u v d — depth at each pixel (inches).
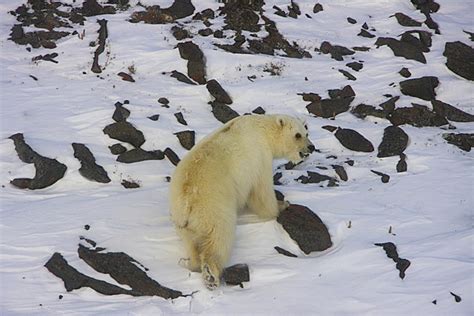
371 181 572.4
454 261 396.2
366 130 684.1
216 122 707.4
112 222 480.7
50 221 485.7
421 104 745.6
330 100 741.3
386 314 355.6
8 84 787.4
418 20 1027.3
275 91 769.6
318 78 823.7
